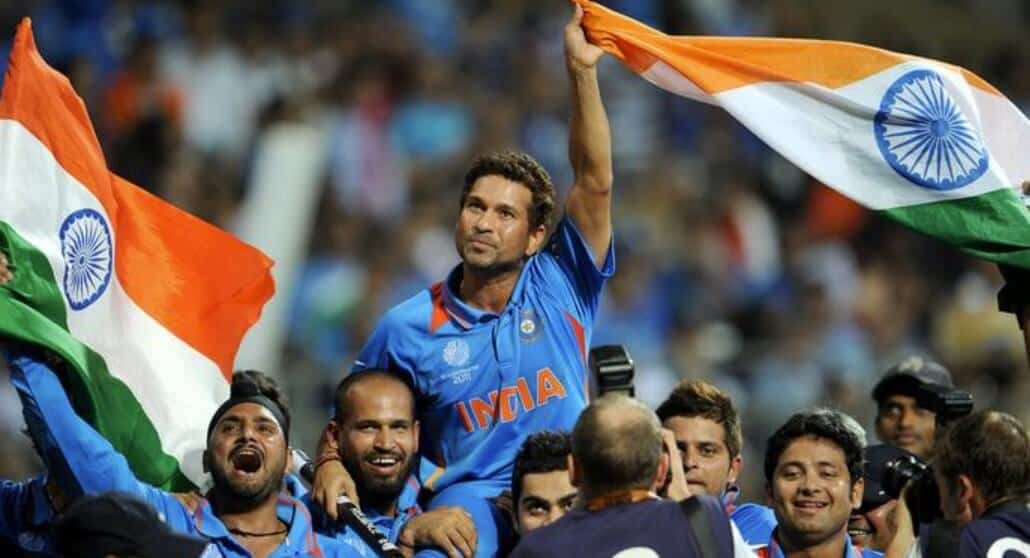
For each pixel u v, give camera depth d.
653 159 66.94
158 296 26.20
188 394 26.02
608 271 26.97
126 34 64.69
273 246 46.66
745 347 55.38
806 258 63.66
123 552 20.64
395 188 62.56
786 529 24.84
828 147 26.19
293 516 24.92
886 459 27.16
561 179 66.56
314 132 55.50
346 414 25.92
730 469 26.70
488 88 68.19
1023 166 26.38
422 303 26.91
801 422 24.98
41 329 23.95
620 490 21.70
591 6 26.41
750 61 26.39
